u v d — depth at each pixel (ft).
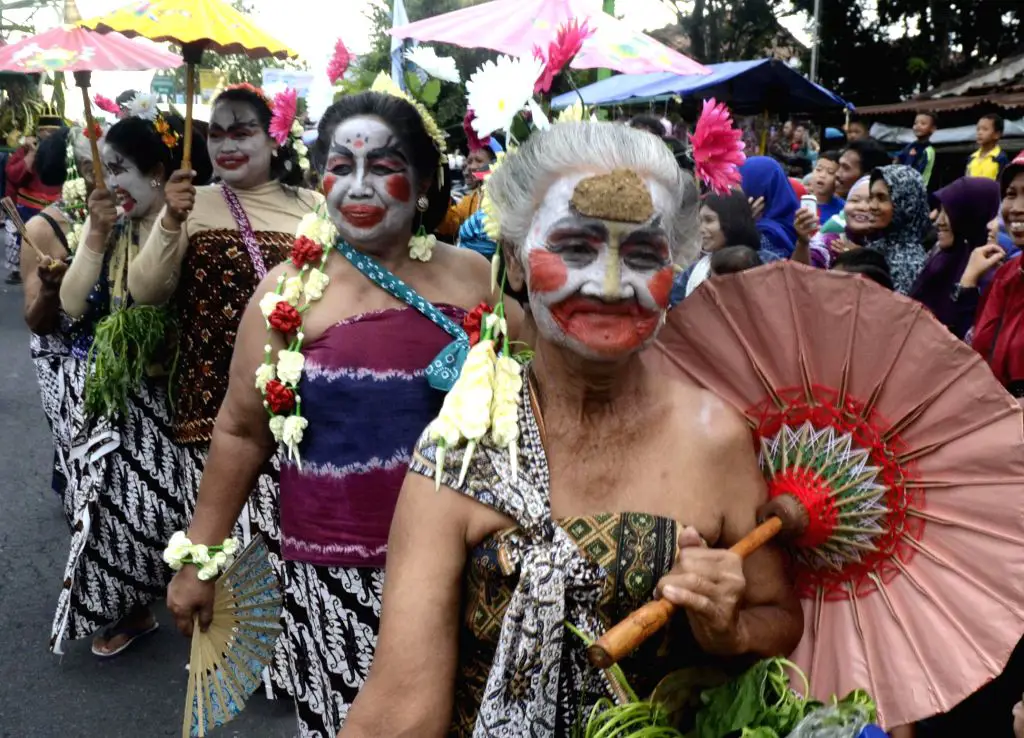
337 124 7.92
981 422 4.73
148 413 11.60
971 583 4.80
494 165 5.20
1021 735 6.36
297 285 7.90
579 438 4.85
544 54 5.47
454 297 8.14
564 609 4.58
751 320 5.24
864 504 5.01
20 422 22.11
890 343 4.89
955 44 72.08
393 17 12.75
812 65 59.98
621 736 4.66
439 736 4.69
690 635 4.88
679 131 18.30
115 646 12.46
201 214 10.76
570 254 4.66
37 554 15.24
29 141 31.24
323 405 7.77
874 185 13.37
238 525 10.59
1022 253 9.30
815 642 5.22
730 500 4.86
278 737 10.73
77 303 11.93
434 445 4.81
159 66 12.10
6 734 10.75
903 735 7.77
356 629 7.95
